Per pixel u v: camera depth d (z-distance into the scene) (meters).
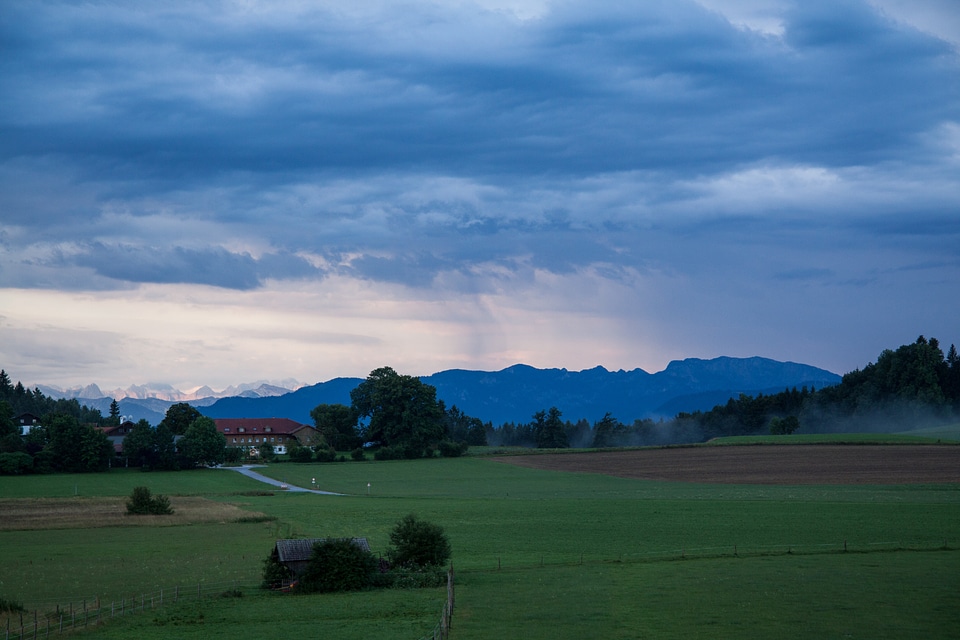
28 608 61.34
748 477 149.38
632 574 68.44
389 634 50.94
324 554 68.06
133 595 65.62
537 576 69.38
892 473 143.38
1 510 120.62
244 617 57.09
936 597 56.31
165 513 115.62
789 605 55.09
